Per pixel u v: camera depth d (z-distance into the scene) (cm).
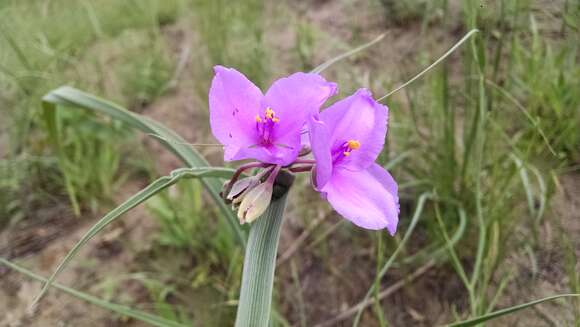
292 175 8
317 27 24
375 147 8
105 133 19
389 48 21
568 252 13
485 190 14
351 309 14
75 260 16
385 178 8
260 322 7
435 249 15
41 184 19
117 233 17
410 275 15
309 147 8
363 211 8
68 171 18
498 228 13
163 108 22
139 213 18
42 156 19
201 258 16
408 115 17
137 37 26
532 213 13
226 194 8
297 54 22
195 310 15
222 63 21
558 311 13
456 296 14
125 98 22
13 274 16
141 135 20
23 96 21
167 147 11
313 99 8
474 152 14
